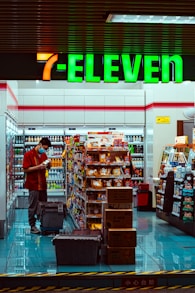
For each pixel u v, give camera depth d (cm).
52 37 656
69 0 515
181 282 670
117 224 745
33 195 1029
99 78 741
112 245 736
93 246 729
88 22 592
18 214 1360
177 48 720
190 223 1010
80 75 737
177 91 1426
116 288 656
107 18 571
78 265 729
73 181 1195
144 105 1547
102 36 654
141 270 694
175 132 1424
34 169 1018
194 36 655
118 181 938
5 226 989
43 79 735
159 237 987
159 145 1424
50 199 1516
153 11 558
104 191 945
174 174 1116
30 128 1523
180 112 1424
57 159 1528
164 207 1124
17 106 1465
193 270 691
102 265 731
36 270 697
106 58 734
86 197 948
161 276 667
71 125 1531
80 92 1533
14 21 586
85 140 1046
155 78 739
